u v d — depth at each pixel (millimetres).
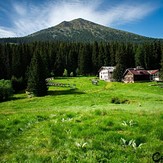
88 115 18625
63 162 9820
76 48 196625
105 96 65000
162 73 110188
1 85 81812
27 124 17984
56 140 12531
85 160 9734
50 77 157375
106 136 12523
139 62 156250
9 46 165625
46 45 197750
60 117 19469
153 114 18656
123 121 15453
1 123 18250
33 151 11328
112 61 166000
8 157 10867
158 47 159750
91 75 168625
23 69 145625
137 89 84688
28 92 92062
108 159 9844
